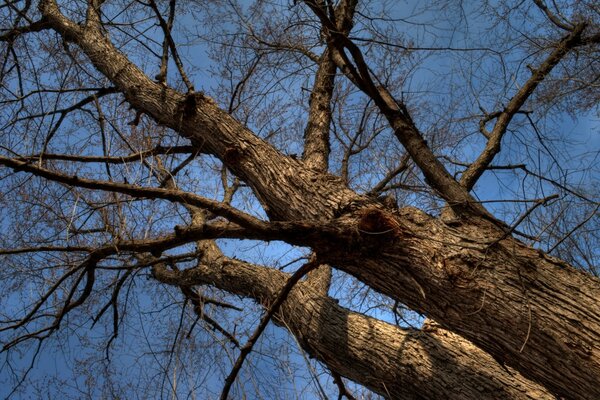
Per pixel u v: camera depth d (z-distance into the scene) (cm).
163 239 379
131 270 541
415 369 392
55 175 364
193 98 464
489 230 349
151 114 496
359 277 370
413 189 436
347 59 409
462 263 331
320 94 548
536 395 366
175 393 397
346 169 544
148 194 367
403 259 340
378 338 414
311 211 387
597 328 301
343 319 434
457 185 382
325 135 518
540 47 504
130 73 523
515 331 311
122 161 447
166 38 501
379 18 496
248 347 399
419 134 412
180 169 538
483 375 379
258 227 352
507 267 327
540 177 420
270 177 414
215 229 366
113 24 559
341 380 467
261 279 502
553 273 326
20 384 485
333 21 420
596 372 291
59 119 529
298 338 449
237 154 437
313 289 470
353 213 364
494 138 479
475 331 326
